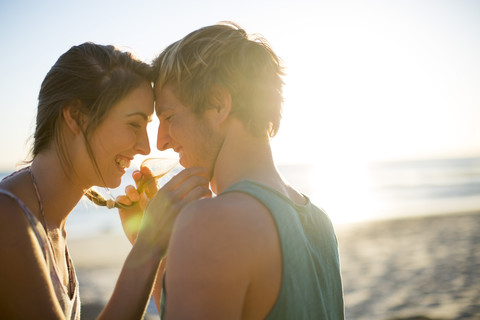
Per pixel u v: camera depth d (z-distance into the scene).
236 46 1.31
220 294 0.93
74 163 1.53
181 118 1.37
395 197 31.05
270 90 1.30
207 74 1.29
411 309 6.60
